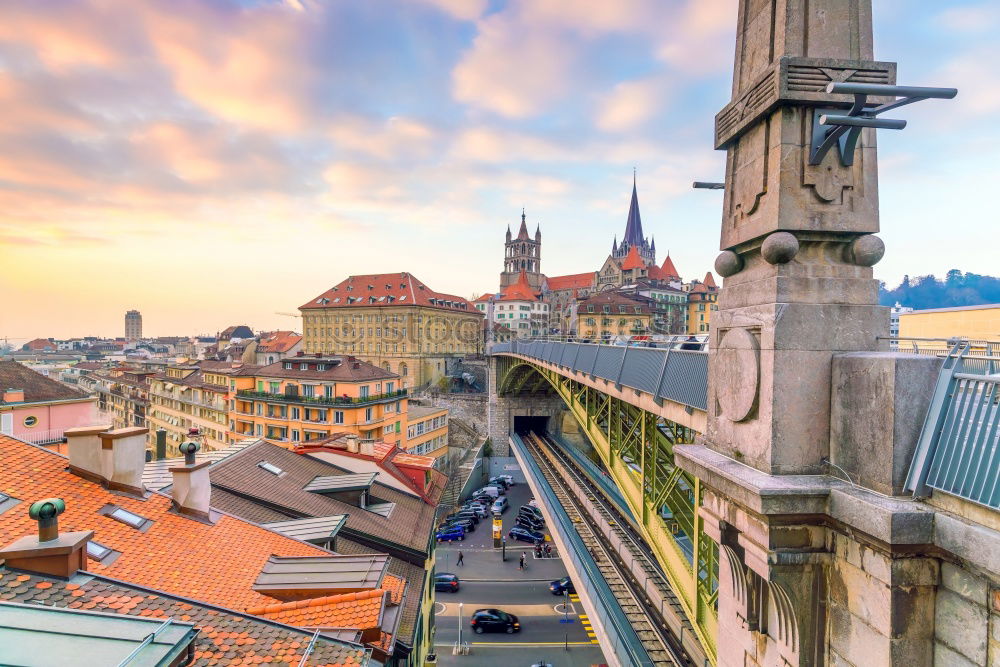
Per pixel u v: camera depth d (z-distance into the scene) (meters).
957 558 4.35
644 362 15.40
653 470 15.91
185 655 5.87
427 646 20.42
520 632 32.62
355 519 19.25
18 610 5.84
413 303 108.00
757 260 6.71
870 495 5.02
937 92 4.75
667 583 20.98
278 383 55.81
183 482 12.01
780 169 5.97
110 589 7.56
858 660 5.03
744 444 6.55
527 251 175.25
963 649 4.29
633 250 146.50
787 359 5.87
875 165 6.18
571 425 71.19
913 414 4.91
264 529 13.03
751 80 7.01
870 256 5.98
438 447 66.06
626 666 16.58
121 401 93.31
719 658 7.36
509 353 55.31
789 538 5.53
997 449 4.10
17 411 33.19
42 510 7.44
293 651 7.48
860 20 6.33
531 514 53.59
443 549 46.69
